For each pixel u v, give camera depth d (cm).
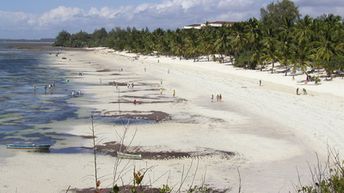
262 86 8181
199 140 4125
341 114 5253
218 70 11588
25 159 3519
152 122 4962
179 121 5034
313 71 9306
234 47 12200
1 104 6194
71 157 3562
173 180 2967
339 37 8731
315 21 9906
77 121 5025
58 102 6431
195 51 14412
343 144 3884
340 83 7912
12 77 10106
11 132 4488
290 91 7406
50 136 4312
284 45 9694
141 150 3744
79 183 2947
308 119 5009
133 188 771
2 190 2828
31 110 5750
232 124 4872
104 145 3925
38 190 2845
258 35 11481
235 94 7225
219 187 2870
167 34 17862
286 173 3148
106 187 2820
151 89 8019
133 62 15700
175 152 3694
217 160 3478
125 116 5303
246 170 3231
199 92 7569
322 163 3347
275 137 4238
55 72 11600
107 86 8475
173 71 11825
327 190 887
